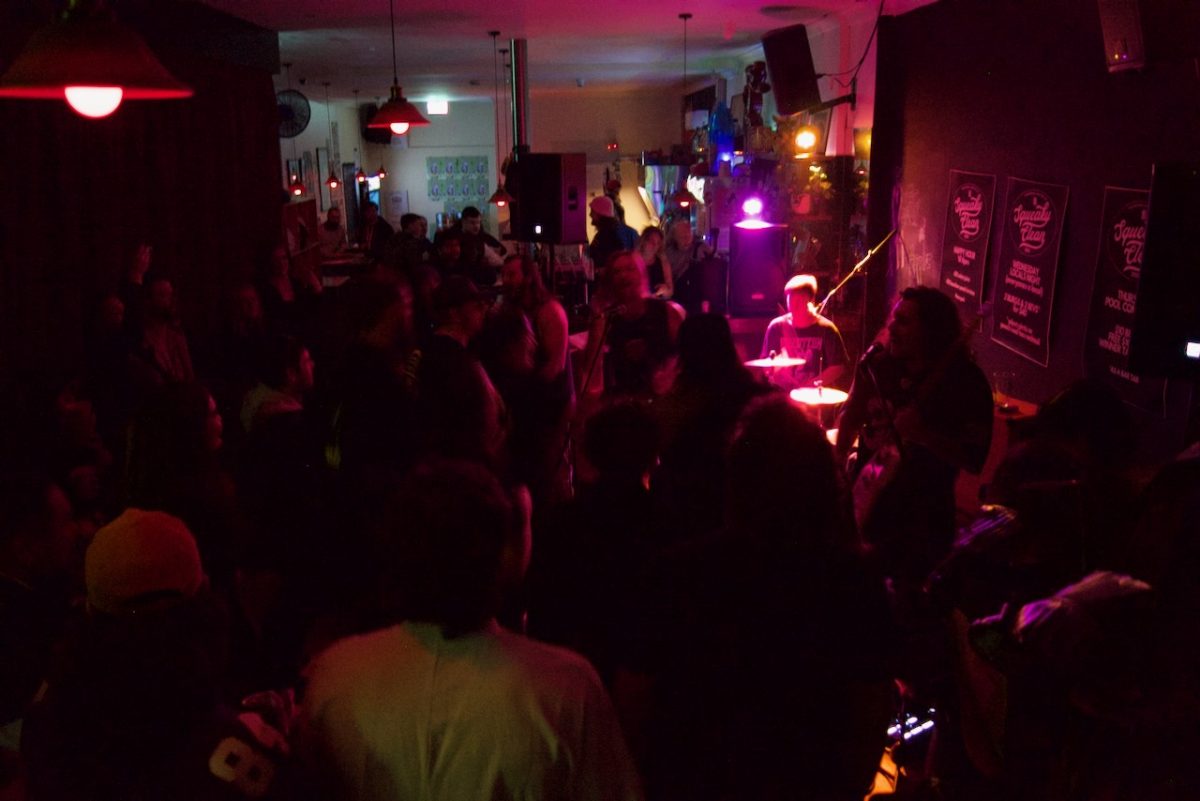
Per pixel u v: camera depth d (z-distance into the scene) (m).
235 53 7.34
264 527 2.51
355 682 1.33
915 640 2.40
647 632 1.57
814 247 6.61
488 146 19.78
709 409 2.52
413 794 1.30
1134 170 3.74
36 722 1.37
